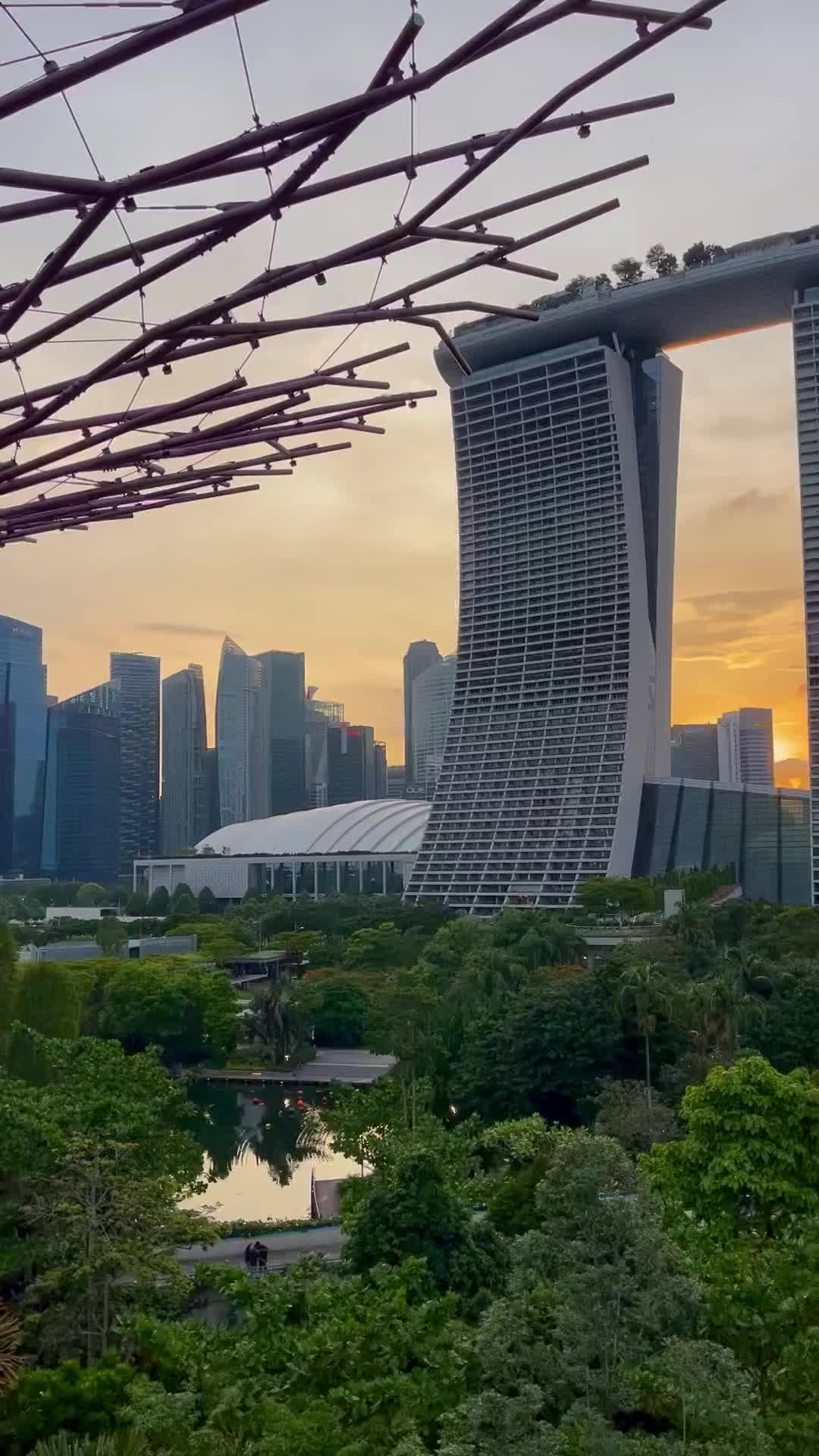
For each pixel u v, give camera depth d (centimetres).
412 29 787
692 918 13462
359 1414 2967
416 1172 4550
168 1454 2764
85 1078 5747
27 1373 3469
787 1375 2883
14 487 1127
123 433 1090
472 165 938
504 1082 8781
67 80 767
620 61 883
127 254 917
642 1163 5141
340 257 983
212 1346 3328
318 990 14750
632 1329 2888
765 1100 4825
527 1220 4969
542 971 11900
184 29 757
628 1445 2498
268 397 1133
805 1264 3378
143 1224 4528
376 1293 3669
